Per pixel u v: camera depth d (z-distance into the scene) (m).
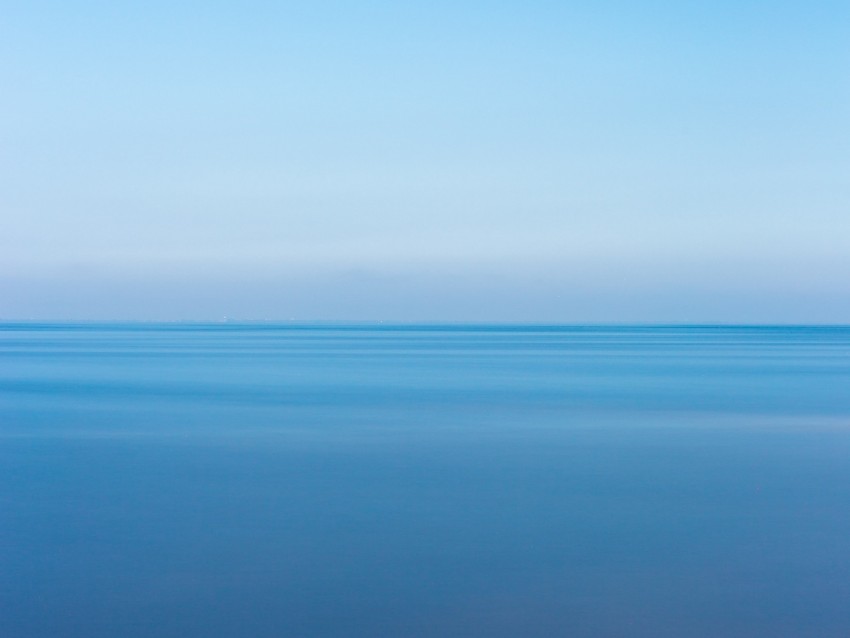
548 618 12.82
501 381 55.97
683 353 99.31
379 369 68.19
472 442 29.34
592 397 45.03
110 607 13.26
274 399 43.88
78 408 39.47
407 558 15.64
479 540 16.83
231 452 27.19
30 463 25.20
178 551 16.06
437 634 12.25
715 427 33.03
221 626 12.55
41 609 13.19
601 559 15.63
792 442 29.33
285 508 19.52
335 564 15.28
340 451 27.47
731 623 12.65
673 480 22.72
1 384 52.81
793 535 17.28
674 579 14.54
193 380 56.50
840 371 65.44
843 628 12.47
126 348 110.25
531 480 22.70
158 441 29.55
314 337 177.50
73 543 16.64
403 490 21.39
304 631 12.36
